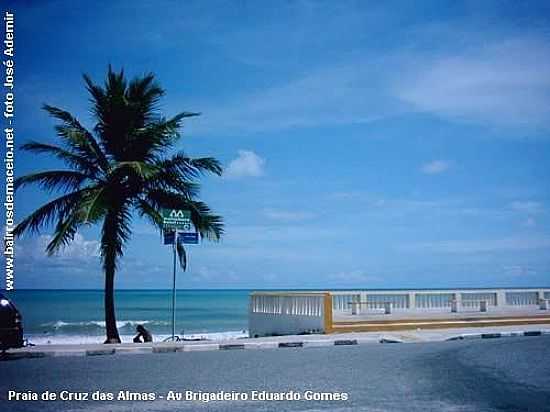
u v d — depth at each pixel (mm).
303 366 12312
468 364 12422
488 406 8344
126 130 20484
